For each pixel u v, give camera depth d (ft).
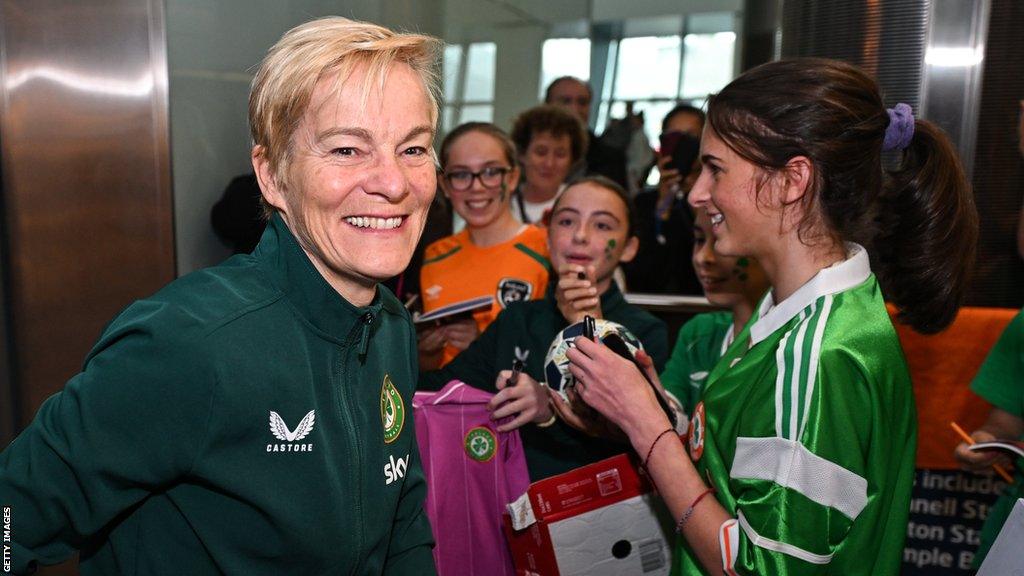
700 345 5.11
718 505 3.15
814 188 3.04
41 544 2.45
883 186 3.36
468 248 7.11
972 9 6.96
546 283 6.81
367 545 2.80
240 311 2.49
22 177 7.07
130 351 2.35
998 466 4.76
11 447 2.46
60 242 7.14
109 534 2.64
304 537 2.56
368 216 2.48
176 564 2.59
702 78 30.09
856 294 3.08
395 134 2.47
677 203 10.50
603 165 13.09
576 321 4.87
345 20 2.56
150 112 6.86
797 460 2.82
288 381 2.52
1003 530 3.14
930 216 3.27
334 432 2.66
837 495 2.81
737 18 27.94
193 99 7.26
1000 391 4.99
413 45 2.54
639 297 9.48
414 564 3.26
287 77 2.43
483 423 4.54
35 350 7.32
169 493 2.54
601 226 5.34
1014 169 7.11
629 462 4.10
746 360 3.24
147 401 2.32
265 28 8.28
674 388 5.06
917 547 5.66
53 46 6.88
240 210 7.12
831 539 2.83
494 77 26.76
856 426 2.85
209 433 2.39
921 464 5.64
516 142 9.70
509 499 4.53
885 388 2.95
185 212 7.23
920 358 5.62
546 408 4.52
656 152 11.33
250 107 2.59
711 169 3.28
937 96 7.13
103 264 7.13
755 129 3.04
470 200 6.89
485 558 4.51
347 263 2.52
